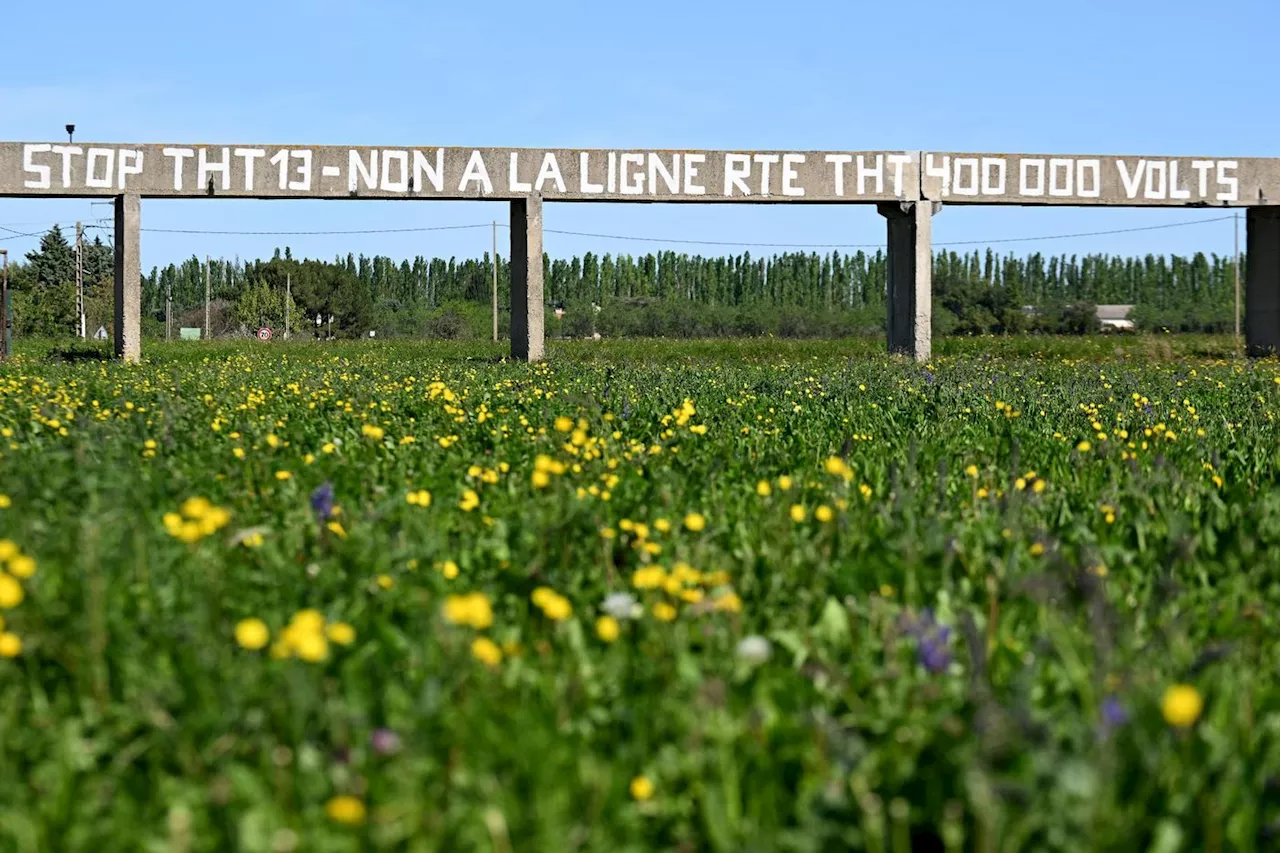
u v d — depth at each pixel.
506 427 10.46
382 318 114.25
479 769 3.32
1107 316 141.25
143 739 3.61
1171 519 6.01
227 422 10.41
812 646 4.30
